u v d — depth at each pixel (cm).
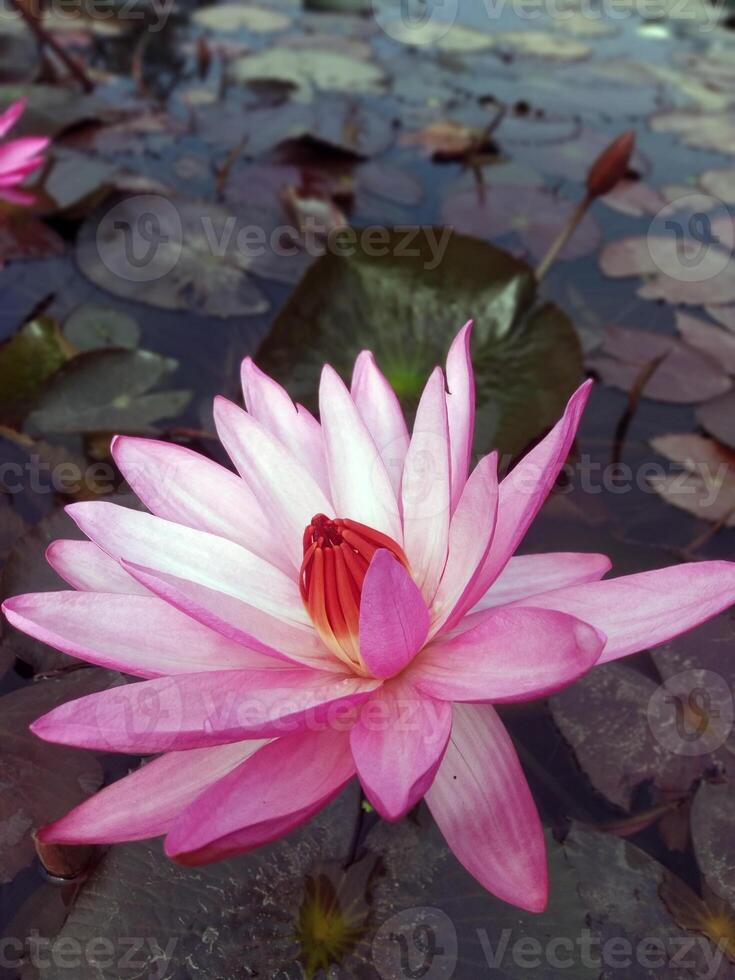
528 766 27
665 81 80
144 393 41
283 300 48
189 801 22
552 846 24
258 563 25
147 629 23
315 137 62
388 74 78
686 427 42
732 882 23
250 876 23
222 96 71
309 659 24
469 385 26
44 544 32
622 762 26
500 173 63
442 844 24
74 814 22
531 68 81
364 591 20
